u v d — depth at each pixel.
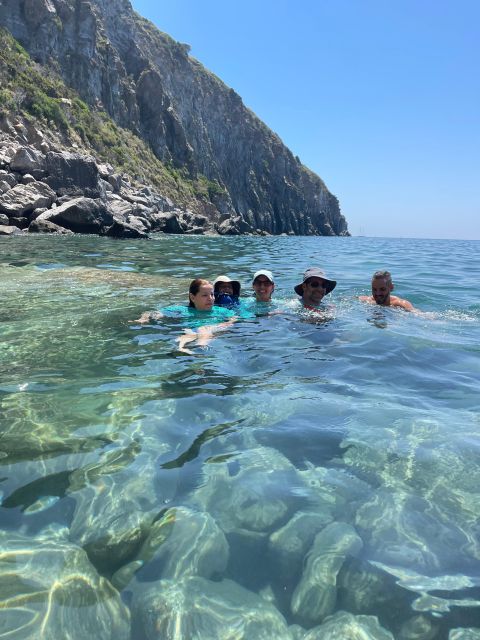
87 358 3.75
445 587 1.50
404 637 1.34
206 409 2.83
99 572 1.55
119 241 19.33
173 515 1.83
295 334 4.72
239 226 47.09
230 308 5.78
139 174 44.66
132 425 2.59
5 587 1.49
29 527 1.76
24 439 2.41
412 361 3.91
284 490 2.00
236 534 1.73
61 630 1.35
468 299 7.19
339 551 1.65
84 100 45.34
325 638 1.34
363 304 6.49
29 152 26.73
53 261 10.32
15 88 35.44
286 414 2.78
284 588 1.50
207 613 1.41
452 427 2.62
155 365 3.64
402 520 1.81
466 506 1.90
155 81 53.53
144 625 1.37
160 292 6.88
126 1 57.53
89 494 1.96
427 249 23.48
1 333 4.35
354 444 2.41
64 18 44.28
